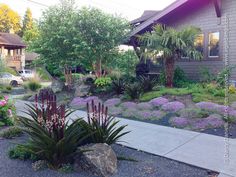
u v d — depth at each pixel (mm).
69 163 4398
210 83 11125
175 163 4652
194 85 11594
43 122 4602
